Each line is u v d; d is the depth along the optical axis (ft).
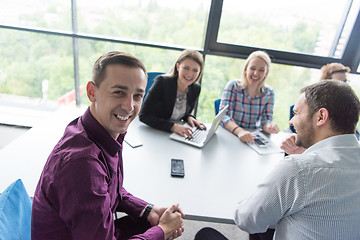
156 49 9.16
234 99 6.98
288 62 9.43
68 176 2.18
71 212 2.16
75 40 9.06
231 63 9.46
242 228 3.12
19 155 3.88
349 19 9.12
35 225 2.52
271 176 2.70
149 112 5.91
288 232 2.69
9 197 2.50
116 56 2.54
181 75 6.24
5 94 10.02
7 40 9.05
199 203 3.41
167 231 2.98
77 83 9.89
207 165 4.34
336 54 9.66
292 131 6.94
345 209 2.39
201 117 10.15
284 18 8.94
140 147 4.66
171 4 8.75
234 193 3.69
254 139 5.62
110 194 2.78
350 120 2.56
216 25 8.92
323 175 2.41
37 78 9.78
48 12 8.78
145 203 3.34
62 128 4.89
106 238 2.38
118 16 8.89
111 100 2.53
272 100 7.07
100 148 2.58
